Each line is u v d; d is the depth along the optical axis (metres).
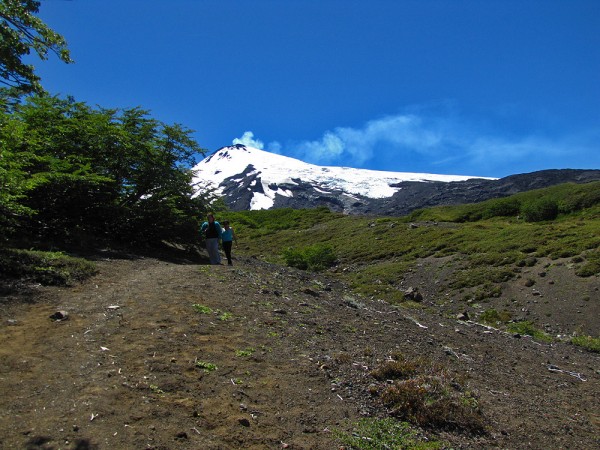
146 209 15.91
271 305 9.51
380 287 26.05
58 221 13.57
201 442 4.27
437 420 5.68
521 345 12.93
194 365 5.82
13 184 10.50
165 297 8.53
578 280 21.80
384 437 5.01
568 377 9.99
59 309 7.17
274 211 71.19
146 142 16.11
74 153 14.57
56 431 4.02
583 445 6.01
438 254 32.16
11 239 11.51
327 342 7.85
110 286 8.98
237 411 4.97
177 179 16.59
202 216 17.80
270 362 6.44
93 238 14.13
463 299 23.25
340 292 16.14
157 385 5.14
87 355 5.61
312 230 52.97
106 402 4.59
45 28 9.12
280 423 4.93
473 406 6.23
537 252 27.39
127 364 5.54
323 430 4.95
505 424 6.17
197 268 12.21
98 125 15.21
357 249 39.09
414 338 9.77
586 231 29.67
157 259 14.17
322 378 6.21
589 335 16.95
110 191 15.18
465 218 54.66
